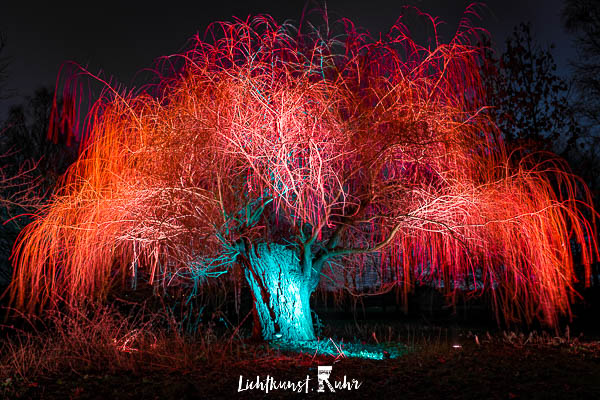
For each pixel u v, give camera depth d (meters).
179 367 7.49
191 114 9.27
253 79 9.30
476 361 7.88
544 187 10.24
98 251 10.22
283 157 8.88
